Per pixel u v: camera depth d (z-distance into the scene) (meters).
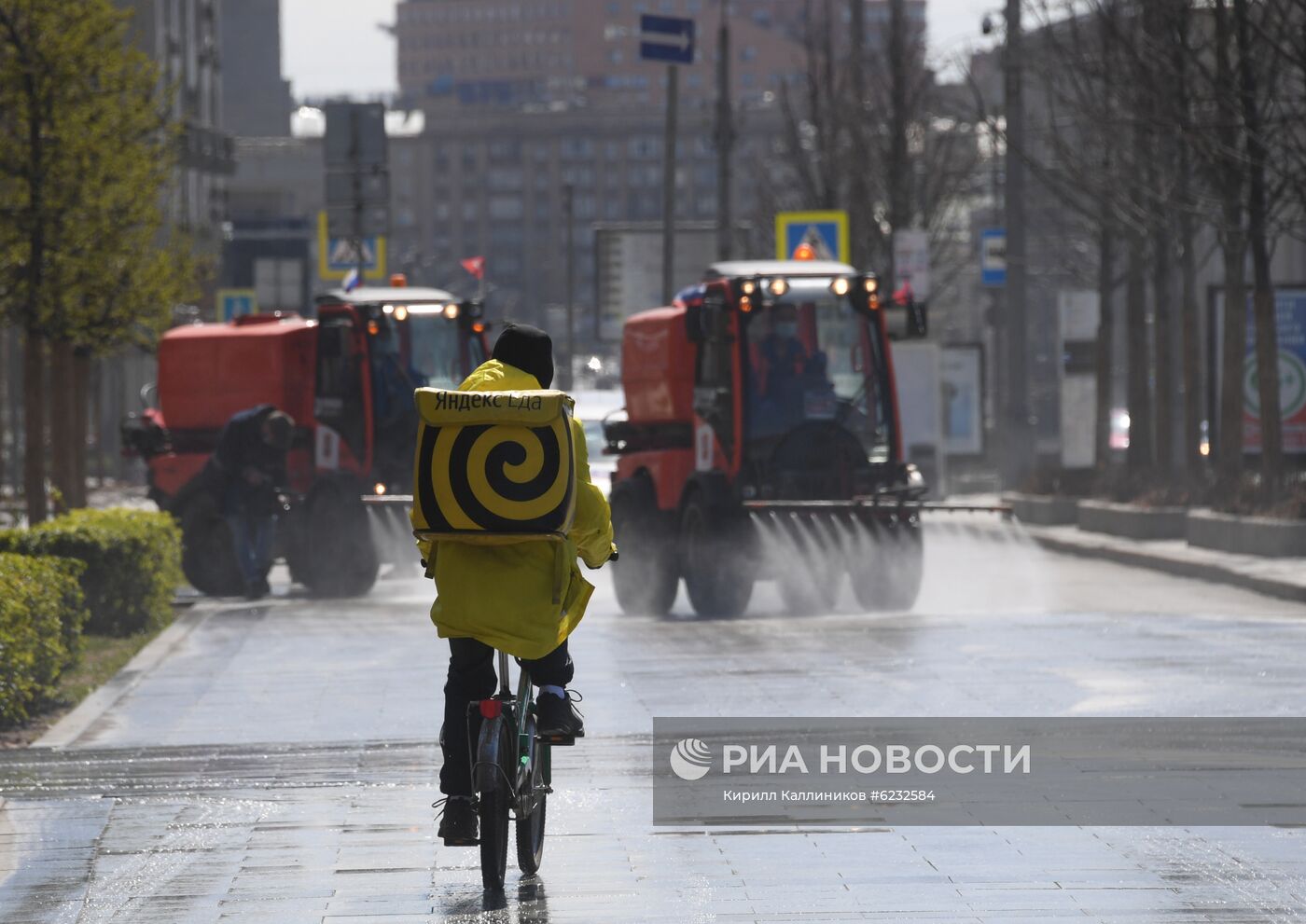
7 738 35.28
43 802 28.06
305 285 167.50
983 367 131.00
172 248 81.44
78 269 74.94
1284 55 68.31
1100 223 94.75
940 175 142.00
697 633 50.69
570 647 47.62
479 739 21.48
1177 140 80.12
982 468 135.38
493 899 21.45
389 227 89.12
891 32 129.38
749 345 59.44
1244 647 43.97
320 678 43.09
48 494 83.50
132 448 82.06
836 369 60.19
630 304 147.62
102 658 48.22
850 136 137.00
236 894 22.08
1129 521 85.44
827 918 20.23
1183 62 77.44
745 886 21.91
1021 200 106.38
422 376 71.81
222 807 27.56
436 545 22.02
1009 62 99.12
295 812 27.09
